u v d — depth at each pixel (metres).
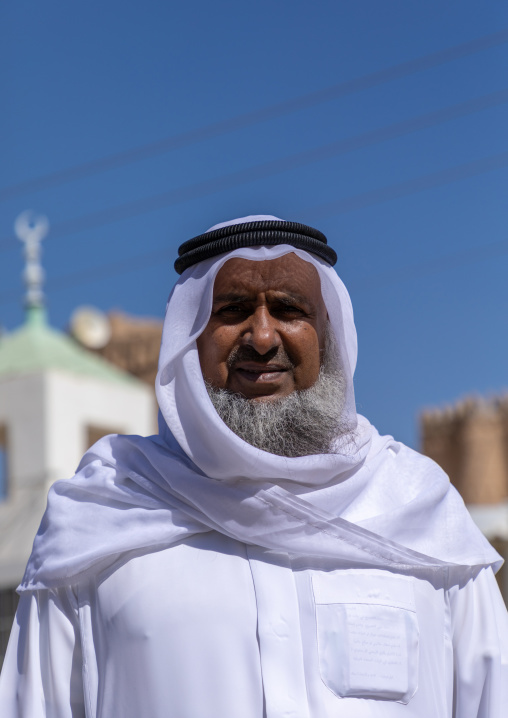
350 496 3.03
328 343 3.21
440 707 2.92
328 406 3.09
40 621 3.06
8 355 21.53
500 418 22.73
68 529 3.06
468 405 22.97
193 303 3.12
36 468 19.97
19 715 3.03
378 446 3.17
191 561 2.94
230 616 2.86
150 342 23.80
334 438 3.10
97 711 2.93
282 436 3.03
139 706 2.85
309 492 2.99
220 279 3.11
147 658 2.85
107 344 24.02
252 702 2.79
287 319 3.12
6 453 20.45
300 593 2.90
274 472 2.94
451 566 3.05
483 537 3.14
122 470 3.12
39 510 19.62
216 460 2.94
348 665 2.84
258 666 2.82
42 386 20.25
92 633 2.99
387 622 2.90
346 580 2.93
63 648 3.03
